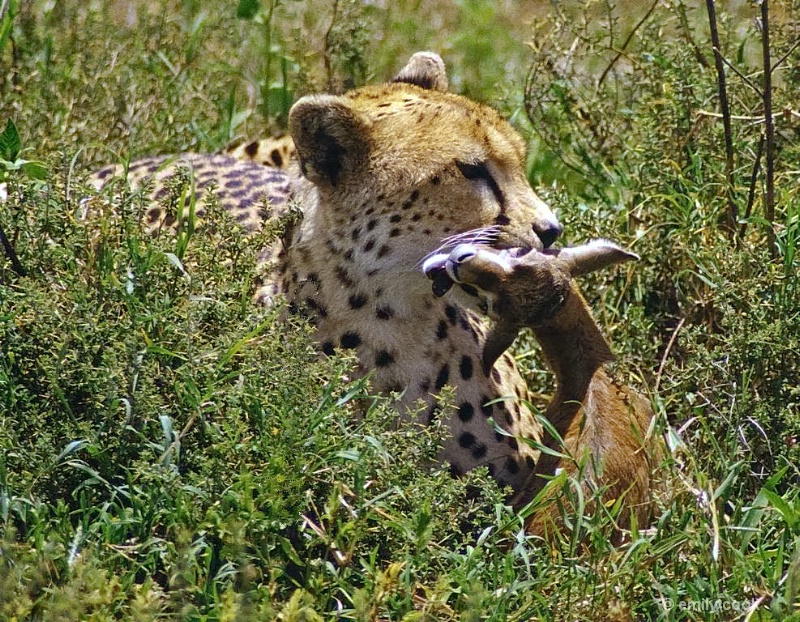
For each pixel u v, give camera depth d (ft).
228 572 34.40
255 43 72.23
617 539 41.42
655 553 37.73
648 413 45.52
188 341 38.65
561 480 38.63
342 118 43.78
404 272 43.98
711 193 52.49
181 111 63.31
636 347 48.98
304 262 45.11
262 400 37.93
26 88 61.41
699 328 47.03
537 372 50.60
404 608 34.91
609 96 61.62
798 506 38.93
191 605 32.60
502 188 44.96
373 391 43.91
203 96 65.16
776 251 48.14
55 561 34.27
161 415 36.96
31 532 35.22
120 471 37.40
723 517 40.16
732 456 42.14
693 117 54.19
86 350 38.50
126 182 45.44
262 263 45.83
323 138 44.19
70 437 37.37
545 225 45.01
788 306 45.34
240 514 34.91
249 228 50.01
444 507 37.47
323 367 39.68
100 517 35.65
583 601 36.45
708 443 44.21
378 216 44.01
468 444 44.52
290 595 35.91
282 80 68.64
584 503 38.73
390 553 36.81
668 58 58.39
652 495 41.50
